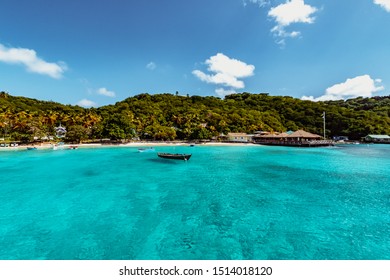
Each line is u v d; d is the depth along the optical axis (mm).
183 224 14867
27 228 14406
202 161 40875
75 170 32500
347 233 13555
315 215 16141
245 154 51438
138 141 83375
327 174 29297
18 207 17969
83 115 99000
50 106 123188
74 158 45000
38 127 74188
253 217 15875
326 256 11250
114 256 11383
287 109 132375
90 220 15547
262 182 25375
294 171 31312
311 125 114562
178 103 140250
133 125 87125
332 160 41438
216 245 12383
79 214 16562
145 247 12219
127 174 29797
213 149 64125
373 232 13680
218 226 14578
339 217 15781
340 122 105125
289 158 44344
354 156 46969
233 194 21000
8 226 14688
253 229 14141
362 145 78312
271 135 83812
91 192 21812
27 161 40906
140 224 14914
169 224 14883
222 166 35469
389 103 142125
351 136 98938
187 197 20219
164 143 79000
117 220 15523
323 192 21469
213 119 105312
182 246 12312
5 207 17953
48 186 23953
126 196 20531
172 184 24656
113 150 60781
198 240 12906
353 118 106125
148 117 100938
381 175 28547
